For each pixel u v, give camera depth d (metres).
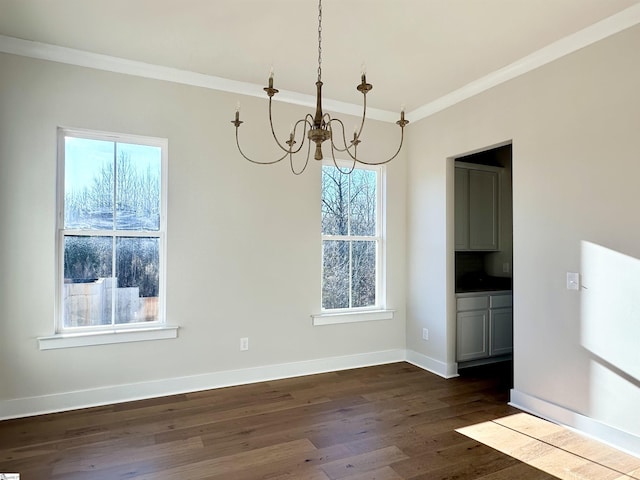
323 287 3.96
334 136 3.98
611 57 2.49
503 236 4.66
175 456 2.31
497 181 4.65
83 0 2.30
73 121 2.98
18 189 2.83
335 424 2.74
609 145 2.50
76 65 2.99
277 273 3.68
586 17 2.45
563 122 2.77
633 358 2.37
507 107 3.19
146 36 2.71
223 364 3.46
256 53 2.95
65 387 2.94
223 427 2.68
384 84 3.48
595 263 2.57
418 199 4.18
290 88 3.60
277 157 3.68
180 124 3.31
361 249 4.17
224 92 3.48
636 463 2.25
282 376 3.70
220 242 3.45
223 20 2.51
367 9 2.37
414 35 2.66
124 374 3.12
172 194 3.28
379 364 4.18
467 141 3.56
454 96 3.66
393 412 2.96
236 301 3.51
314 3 2.31
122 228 3.19
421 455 2.34
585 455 2.35
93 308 3.11
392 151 4.28
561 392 2.77
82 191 3.08
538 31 2.61
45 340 2.87
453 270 3.88
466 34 2.65
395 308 4.28
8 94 2.80
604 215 2.52
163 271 3.29
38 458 2.27
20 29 2.64
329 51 2.90
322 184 3.94
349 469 2.19
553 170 2.84
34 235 2.87
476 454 2.35
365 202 4.20
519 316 3.09
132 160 3.23
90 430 2.62
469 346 3.99
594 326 2.57
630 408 2.38
